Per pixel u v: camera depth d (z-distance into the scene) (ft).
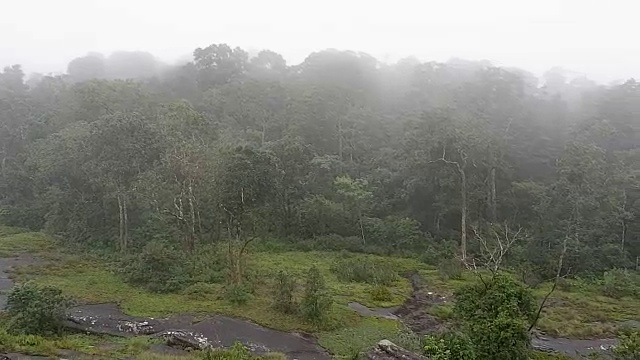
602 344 79.56
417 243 147.84
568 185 144.05
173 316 76.18
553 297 106.93
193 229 113.50
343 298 94.48
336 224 151.23
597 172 146.72
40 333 63.67
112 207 127.34
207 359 53.62
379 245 146.82
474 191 152.66
